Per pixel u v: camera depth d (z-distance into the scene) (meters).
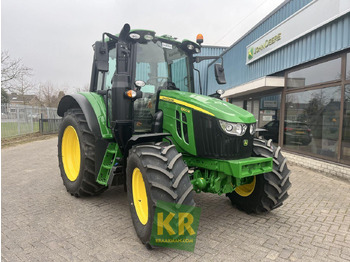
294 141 7.70
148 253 2.64
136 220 2.95
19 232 3.06
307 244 2.85
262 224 3.34
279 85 8.10
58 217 3.50
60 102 4.76
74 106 4.85
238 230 3.16
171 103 3.40
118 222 3.36
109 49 4.14
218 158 3.00
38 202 4.05
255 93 10.21
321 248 2.77
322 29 6.34
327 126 6.36
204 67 15.17
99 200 4.18
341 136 5.90
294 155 7.50
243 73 11.06
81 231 3.10
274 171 3.38
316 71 6.77
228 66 12.80
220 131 2.95
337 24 5.87
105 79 4.17
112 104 3.32
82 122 4.13
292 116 7.80
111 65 4.08
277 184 3.42
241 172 2.83
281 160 3.52
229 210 3.81
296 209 3.88
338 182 5.39
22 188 4.77
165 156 2.76
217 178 3.06
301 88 7.33
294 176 5.90
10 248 2.71
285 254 2.64
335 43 5.93
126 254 2.62
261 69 9.48
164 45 3.95
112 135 3.72
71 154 4.61
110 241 2.88
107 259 2.53
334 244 2.86
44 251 2.66
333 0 5.87
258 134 4.93
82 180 3.98
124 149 3.39
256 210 3.54
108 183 3.46
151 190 2.61
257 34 9.78
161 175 2.65
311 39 6.75
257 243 2.86
